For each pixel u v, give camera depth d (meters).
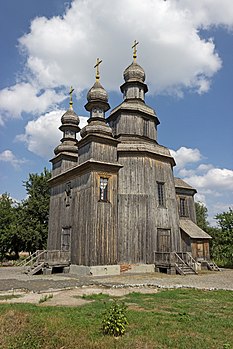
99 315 9.21
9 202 44.00
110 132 23.81
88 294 13.23
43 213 41.50
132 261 23.34
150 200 25.00
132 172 25.30
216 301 11.91
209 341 7.27
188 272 22.66
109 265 21.17
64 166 28.69
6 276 20.22
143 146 26.09
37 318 8.66
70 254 23.19
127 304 11.17
